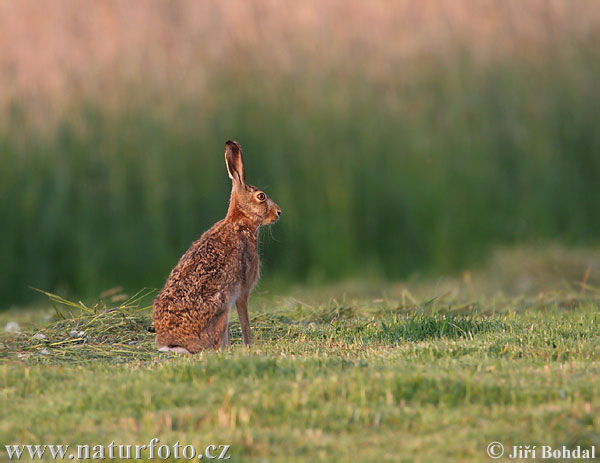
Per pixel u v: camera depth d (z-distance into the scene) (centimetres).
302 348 1758
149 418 1189
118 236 3712
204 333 1770
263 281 3622
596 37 4597
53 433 1195
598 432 1138
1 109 4028
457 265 3781
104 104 4081
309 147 4034
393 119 4175
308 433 1150
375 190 3950
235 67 4269
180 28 4381
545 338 1723
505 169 4141
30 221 3738
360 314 2327
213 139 4009
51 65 4169
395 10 4512
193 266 1800
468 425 1177
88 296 3425
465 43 4472
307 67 4309
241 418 1191
